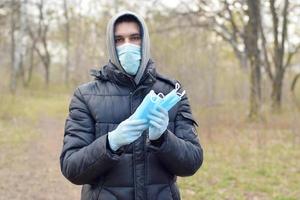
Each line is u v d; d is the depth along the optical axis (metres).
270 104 17.86
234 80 17.64
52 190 8.15
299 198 7.29
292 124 13.65
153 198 2.51
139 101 2.58
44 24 43.19
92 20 29.56
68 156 2.50
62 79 50.47
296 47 22.03
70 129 2.58
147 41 2.56
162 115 2.33
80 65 24.52
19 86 37.09
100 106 2.57
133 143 2.51
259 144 11.76
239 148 11.41
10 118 18.55
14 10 29.86
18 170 9.57
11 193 7.89
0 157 10.81
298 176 8.73
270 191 7.70
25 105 25.11
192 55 14.02
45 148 12.45
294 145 11.91
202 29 18.44
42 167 9.94
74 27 40.38
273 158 10.42
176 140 2.46
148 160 2.52
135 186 2.49
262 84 18.53
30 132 15.48
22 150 11.95
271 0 20.33
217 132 13.00
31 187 8.29
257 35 17.92
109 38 2.55
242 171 9.10
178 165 2.49
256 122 15.29
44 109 24.95
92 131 2.59
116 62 2.56
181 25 17.33
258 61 17.39
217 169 9.16
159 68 13.37
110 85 2.61
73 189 8.24
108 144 2.37
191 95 13.41
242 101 17.11
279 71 19.59
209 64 14.42
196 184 8.00
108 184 2.50
